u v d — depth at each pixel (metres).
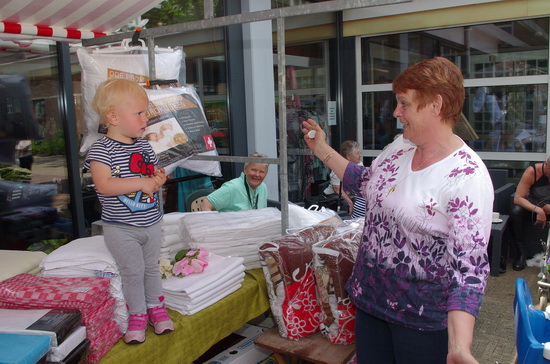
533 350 1.62
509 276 4.55
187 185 4.52
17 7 2.14
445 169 1.42
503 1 5.76
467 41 6.32
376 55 6.92
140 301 1.79
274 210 2.69
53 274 1.80
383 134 7.08
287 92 5.90
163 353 1.84
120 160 1.70
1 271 1.83
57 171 3.43
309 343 2.15
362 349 1.66
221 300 2.10
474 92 6.43
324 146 1.92
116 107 1.67
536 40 5.95
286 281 2.13
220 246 2.31
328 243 2.07
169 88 2.45
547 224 4.55
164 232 2.36
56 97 3.36
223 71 4.91
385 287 1.53
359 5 1.93
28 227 3.31
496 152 6.43
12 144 3.19
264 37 5.07
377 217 1.56
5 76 3.12
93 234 2.53
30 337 1.37
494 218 4.56
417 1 6.24
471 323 1.25
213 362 2.22
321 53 6.60
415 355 1.49
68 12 2.31
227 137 5.00
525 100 6.16
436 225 1.41
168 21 4.33
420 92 1.40
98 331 1.63
